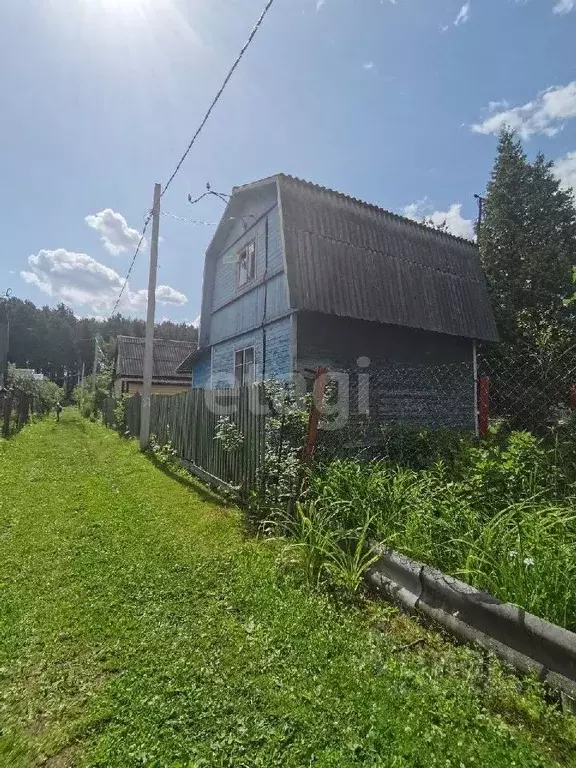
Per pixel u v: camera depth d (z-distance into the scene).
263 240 9.71
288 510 3.86
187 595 2.84
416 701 1.85
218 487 5.92
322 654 2.19
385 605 2.68
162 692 1.90
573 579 2.14
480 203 17.61
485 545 2.55
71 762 1.57
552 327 9.40
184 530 4.20
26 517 4.61
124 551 3.63
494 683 1.94
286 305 8.45
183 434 8.04
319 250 8.16
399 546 2.93
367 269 8.59
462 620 2.31
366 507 3.30
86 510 4.90
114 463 8.38
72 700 1.86
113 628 2.42
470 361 10.12
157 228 11.04
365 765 1.53
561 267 14.38
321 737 1.66
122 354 23.80
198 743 1.62
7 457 8.71
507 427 5.14
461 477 3.91
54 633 2.37
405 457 5.12
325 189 8.93
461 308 9.72
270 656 2.16
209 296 13.07
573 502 3.05
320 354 8.37
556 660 1.89
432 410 9.16
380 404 8.58
